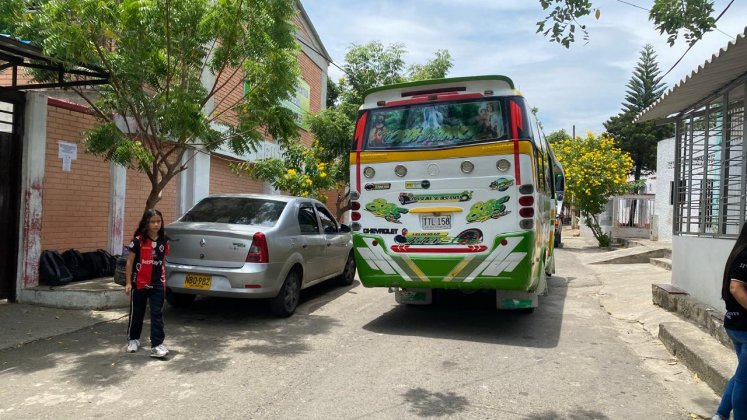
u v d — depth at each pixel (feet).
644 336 23.09
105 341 19.74
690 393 16.07
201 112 23.27
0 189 23.68
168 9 22.80
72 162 27.09
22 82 31.09
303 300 29.30
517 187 21.22
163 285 18.51
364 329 23.15
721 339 19.52
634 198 73.05
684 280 26.68
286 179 39.11
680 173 28.53
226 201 26.21
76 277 26.12
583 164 65.31
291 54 25.89
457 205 21.94
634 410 14.67
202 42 24.79
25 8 21.53
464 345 20.83
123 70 22.40
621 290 34.45
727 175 22.67
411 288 23.53
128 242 31.99
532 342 21.53
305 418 13.53
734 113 23.73
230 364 17.71
